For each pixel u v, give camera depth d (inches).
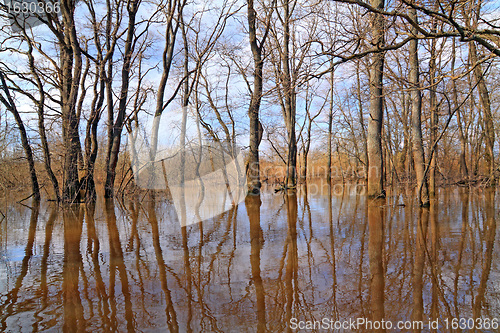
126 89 680.4
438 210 441.1
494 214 394.0
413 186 871.1
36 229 355.3
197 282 190.7
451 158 1069.1
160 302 164.4
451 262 215.5
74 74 575.2
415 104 491.8
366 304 159.2
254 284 187.3
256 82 732.7
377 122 585.3
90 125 650.8
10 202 655.1
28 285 187.9
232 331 135.0
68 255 249.4
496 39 219.1
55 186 575.2
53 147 619.8
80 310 155.3
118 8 642.2
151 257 242.2
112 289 180.9
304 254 245.1
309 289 178.5
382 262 221.1
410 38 245.3
